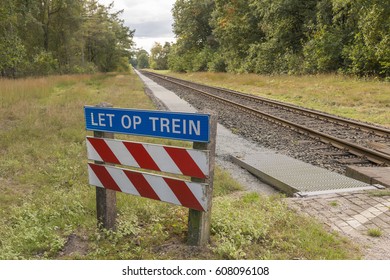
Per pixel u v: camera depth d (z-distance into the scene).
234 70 43.09
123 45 70.56
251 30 40.34
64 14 39.59
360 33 22.11
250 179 6.22
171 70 88.12
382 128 9.55
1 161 6.20
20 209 4.21
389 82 19.16
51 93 18.69
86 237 3.58
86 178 5.52
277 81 26.69
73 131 8.52
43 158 6.58
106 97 16.61
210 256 3.16
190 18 65.06
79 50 51.50
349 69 23.14
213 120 3.03
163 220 3.91
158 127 3.20
